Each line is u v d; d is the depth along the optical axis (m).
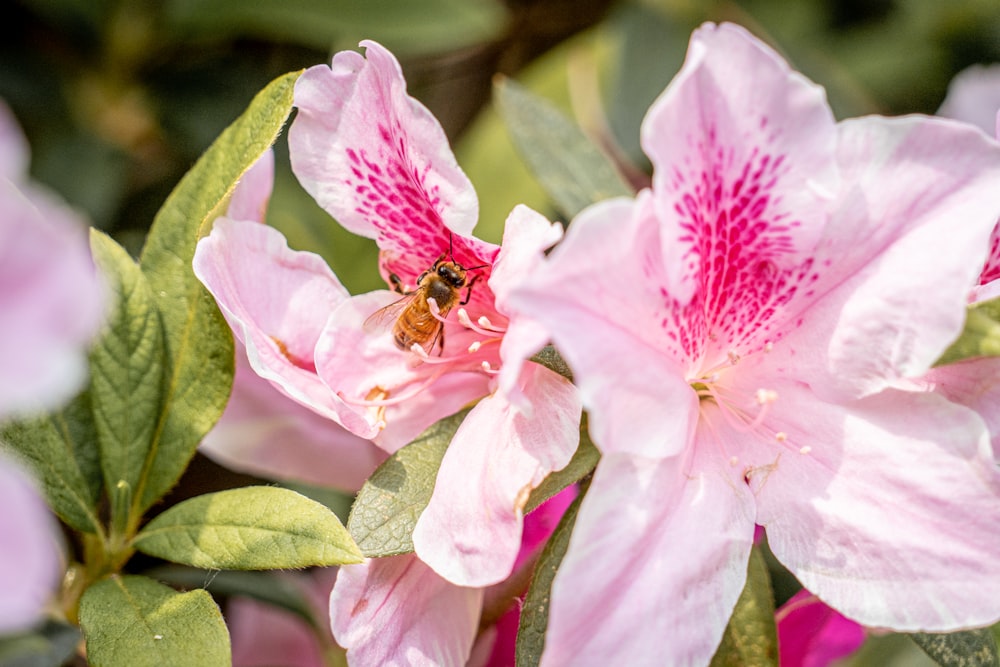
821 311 0.28
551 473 0.28
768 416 0.29
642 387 0.27
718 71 0.27
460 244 0.30
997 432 0.28
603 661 0.26
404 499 0.28
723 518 0.28
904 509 0.28
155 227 0.30
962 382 0.28
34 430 0.29
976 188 0.27
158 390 0.30
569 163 0.35
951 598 0.27
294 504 0.28
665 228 0.27
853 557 0.28
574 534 0.26
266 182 0.30
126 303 0.30
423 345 0.30
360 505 0.28
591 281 0.26
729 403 0.29
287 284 0.30
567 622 0.26
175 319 0.30
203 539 0.28
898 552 0.27
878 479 0.28
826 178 0.27
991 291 0.28
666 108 0.26
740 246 0.28
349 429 0.29
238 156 0.29
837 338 0.28
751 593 0.29
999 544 0.27
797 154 0.27
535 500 0.28
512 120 0.35
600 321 0.26
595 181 0.35
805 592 0.31
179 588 0.34
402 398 0.30
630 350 0.27
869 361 0.28
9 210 0.22
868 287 0.28
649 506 0.27
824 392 0.28
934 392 0.28
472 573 0.27
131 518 0.30
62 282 0.22
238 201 0.29
